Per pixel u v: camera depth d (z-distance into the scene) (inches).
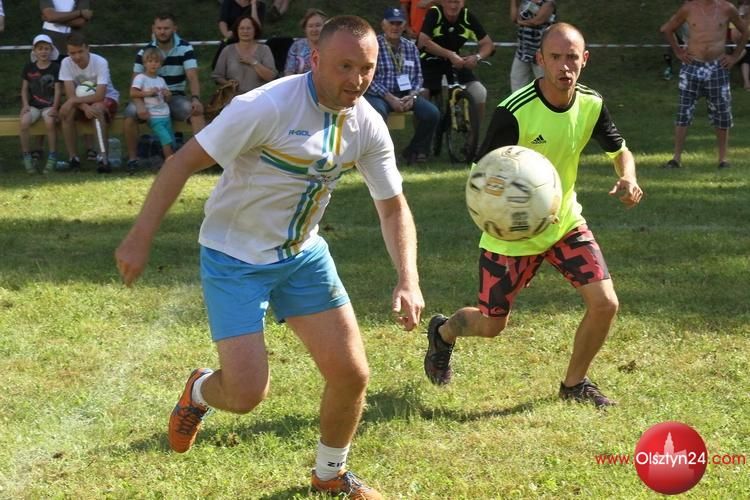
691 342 279.1
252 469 201.5
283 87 166.9
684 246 390.6
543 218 207.3
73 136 593.3
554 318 300.8
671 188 510.6
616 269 357.7
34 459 207.5
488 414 230.7
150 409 233.8
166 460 206.5
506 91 824.9
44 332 291.6
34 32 896.3
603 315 226.4
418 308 177.8
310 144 168.6
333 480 189.0
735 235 409.7
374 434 218.8
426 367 249.1
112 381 252.4
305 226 178.4
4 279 344.2
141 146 604.4
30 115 590.2
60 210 470.3
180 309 313.0
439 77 615.2
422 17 681.6
